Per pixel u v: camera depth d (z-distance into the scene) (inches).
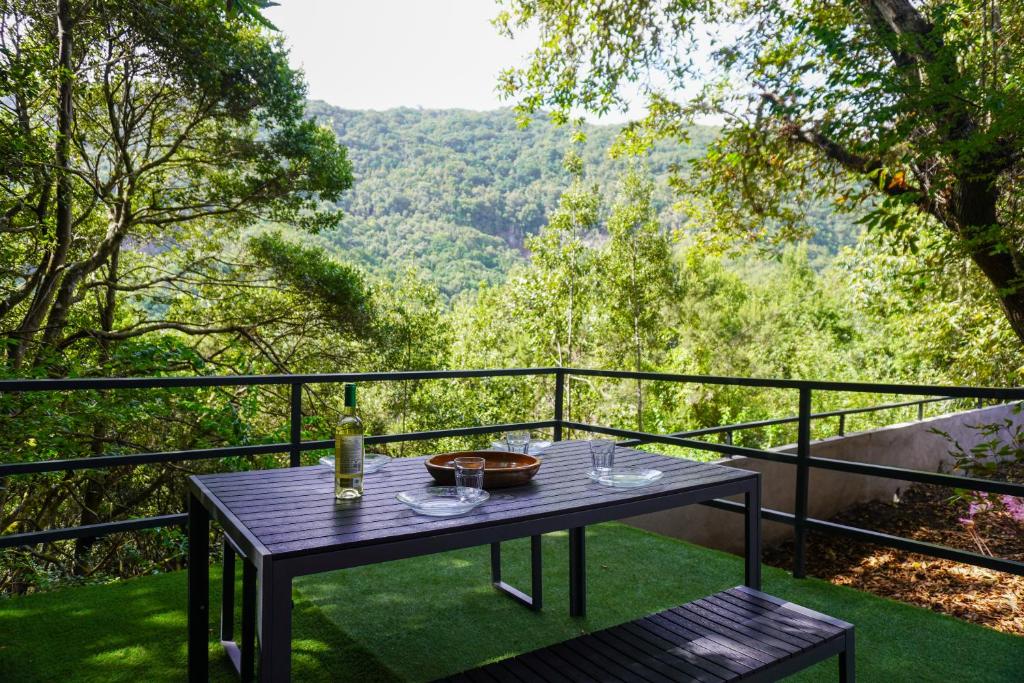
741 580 119.2
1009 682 83.7
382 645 92.4
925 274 209.2
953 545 210.5
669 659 60.9
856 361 693.9
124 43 348.2
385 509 65.7
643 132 313.0
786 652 62.5
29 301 373.7
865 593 113.7
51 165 304.2
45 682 80.0
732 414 624.7
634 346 682.2
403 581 116.6
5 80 268.1
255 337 465.4
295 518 62.3
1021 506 189.0
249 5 53.8
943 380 388.8
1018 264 189.8
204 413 327.0
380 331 504.1
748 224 293.1
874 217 171.8
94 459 104.7
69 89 322.7
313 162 421.4
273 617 52.4
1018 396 93.7
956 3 199.3
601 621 100.8
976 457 135.9
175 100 391.2
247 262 463.2
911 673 85.7
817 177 269.6
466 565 125.3
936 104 177.8
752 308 913.5
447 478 76.0
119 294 438.6
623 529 151.9
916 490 268.1
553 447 103.0
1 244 331.9
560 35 294.5
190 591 77.5
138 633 93.7
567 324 630.5
